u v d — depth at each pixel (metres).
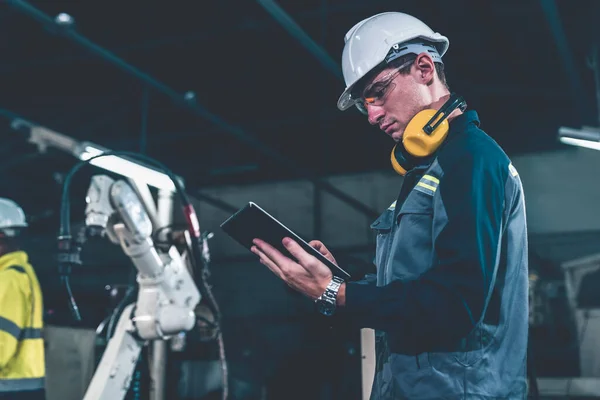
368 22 1.56
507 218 1.33
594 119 7.52
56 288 10.71
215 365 5.67
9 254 3.46
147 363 3.80
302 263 1.31
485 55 7.19
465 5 6.19
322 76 7.89
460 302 1.20
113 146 9.66
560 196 9.06
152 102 8.45
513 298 1.36
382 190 10.18
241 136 7.81
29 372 3.28
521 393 1.34
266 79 8.04
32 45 7.10
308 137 9.88
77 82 8.00
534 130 9.06
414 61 1.50
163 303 3.11
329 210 10.45
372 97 1.52
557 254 8.93
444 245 1.25
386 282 1.41
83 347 4.33
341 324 1.33
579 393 4.32
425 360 1.31
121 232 2.99
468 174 1.27
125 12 6.59
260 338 10.13
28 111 8.70
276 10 5.23
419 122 1.42
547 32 6.51
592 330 6.20
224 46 7.25
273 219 1.33
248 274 10.59
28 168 10.44
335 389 3.78
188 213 3.09
